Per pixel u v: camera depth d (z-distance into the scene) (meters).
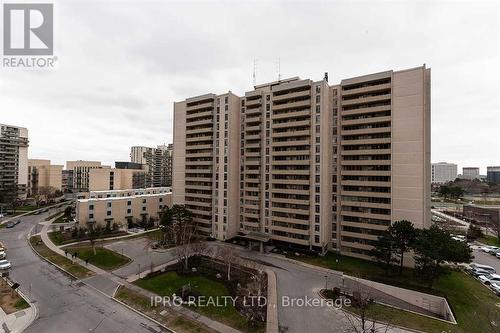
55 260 52.34
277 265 50.34
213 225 70.31
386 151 50.81
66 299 36.75
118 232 75.06
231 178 68.31
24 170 131.25
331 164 58.84
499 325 32.47
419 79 47.81
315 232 57.12
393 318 32.53
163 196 93.81
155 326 30.64
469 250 37.53
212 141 72.12
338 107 58.22
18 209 111.25
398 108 49.81
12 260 52.62
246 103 68.19
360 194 53.66
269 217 63.69
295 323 31.62
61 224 83.25
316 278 44.56
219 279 42.94
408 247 43.91
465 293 39.62
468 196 149.00
